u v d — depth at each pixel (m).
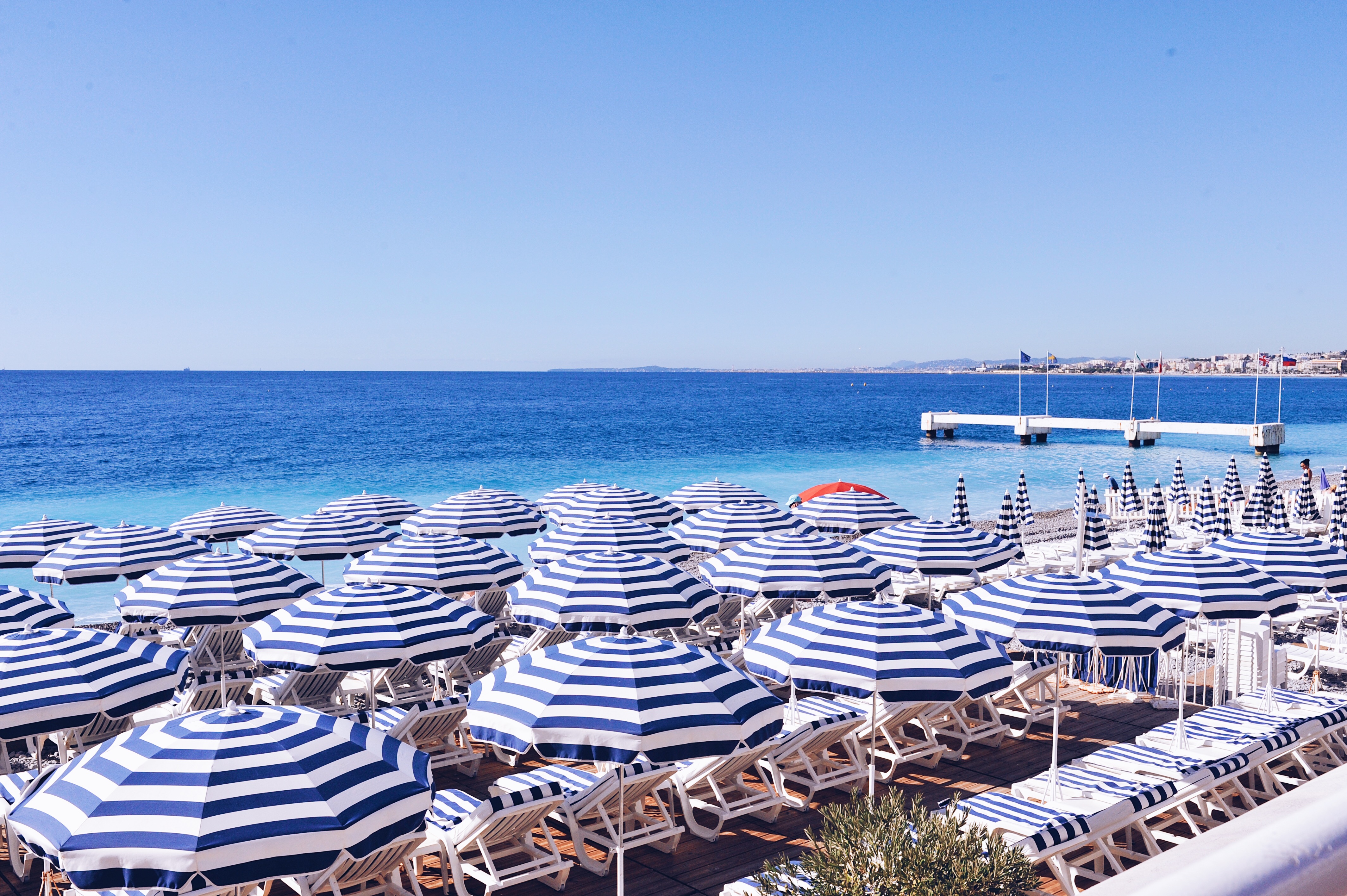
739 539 16.61
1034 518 28.50
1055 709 7.57
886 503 19.08
